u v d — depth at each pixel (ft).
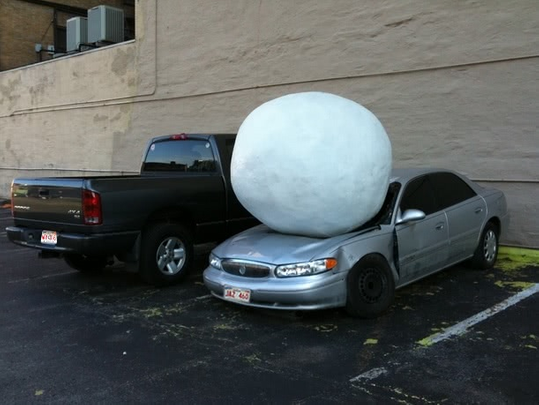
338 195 16.39
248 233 19.38
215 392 12.26
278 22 35.06
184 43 41.19
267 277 16.37
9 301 19.95
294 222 17.15
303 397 11.91
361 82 31.17
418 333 15.66
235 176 18.03
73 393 12.33
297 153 16.39
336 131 16.58
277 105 17.57
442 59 27.86
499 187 26.61
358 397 11.83
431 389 12.12
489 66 26.43
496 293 19.51
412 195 19.10
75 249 19.34
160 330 16.49
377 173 16.89
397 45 29.48
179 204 21.59
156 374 13.29
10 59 64.28
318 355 14.25
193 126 41.34
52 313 18.38
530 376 12.68
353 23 31.24
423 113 28.78
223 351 14.70
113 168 48.19
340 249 16.26
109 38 53.88
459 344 14.73
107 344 15.38
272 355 14.33
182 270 21.86
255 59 36.65
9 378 13.19
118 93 46.85
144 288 21.52
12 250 31.09
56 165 54.39
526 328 15.88
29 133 57.67
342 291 16.16
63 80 52.34
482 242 22.27
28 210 21.29
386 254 17.37
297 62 34.24
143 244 20.70
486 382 12.41
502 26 25.84
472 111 27.12
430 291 19.89
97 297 20.34
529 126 25.46
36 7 66.44
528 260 24.75
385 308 17.02
